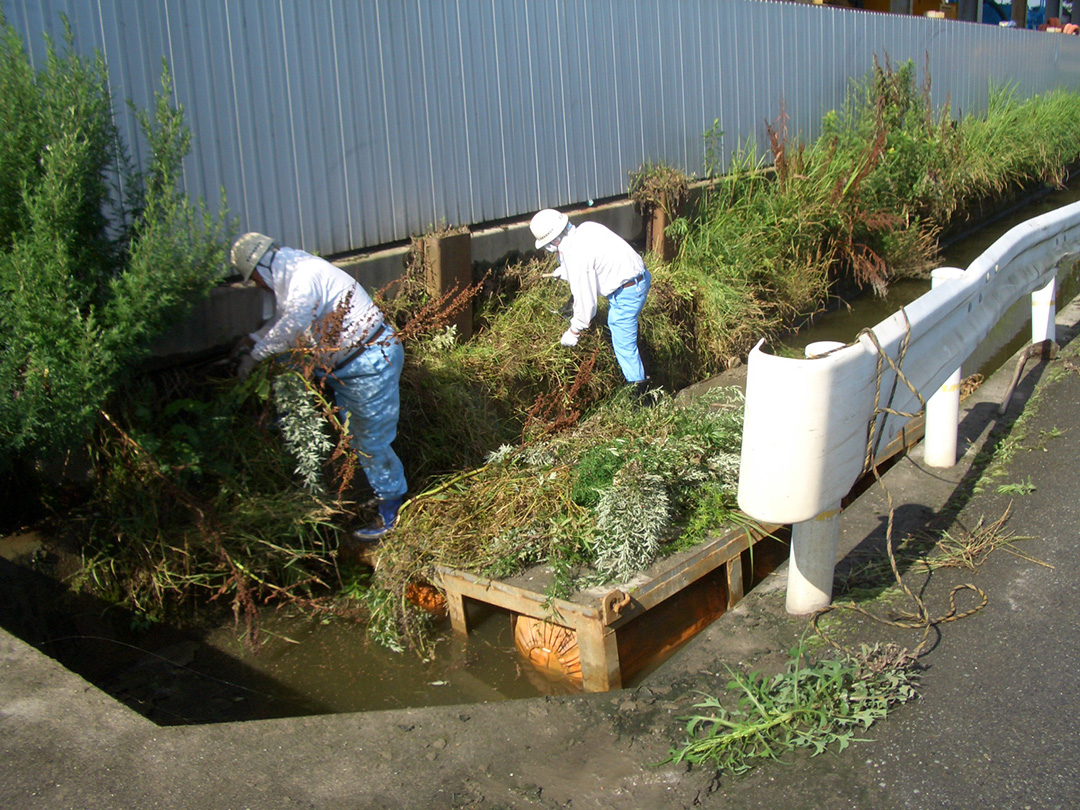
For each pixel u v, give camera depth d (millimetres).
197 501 3943
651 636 3701
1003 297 4480
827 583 3137
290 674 3734
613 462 4023
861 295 9797
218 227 3809
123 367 3648
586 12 6973
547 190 6871
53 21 3941
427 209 5930
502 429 5410
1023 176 13523
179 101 4480
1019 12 19984
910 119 10891
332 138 5270
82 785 2350
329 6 5152
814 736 2523
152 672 3705
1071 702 2623
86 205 3551
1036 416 4750
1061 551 3473
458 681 3674
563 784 2408
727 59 8688
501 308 6238
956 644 2922
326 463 4422
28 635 3721
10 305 3348
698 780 2410
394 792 2367
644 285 5852
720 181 8555
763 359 2664
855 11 10734
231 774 2410
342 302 3998
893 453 4727
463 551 3957
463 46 6012
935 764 2410
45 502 4066
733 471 4191
